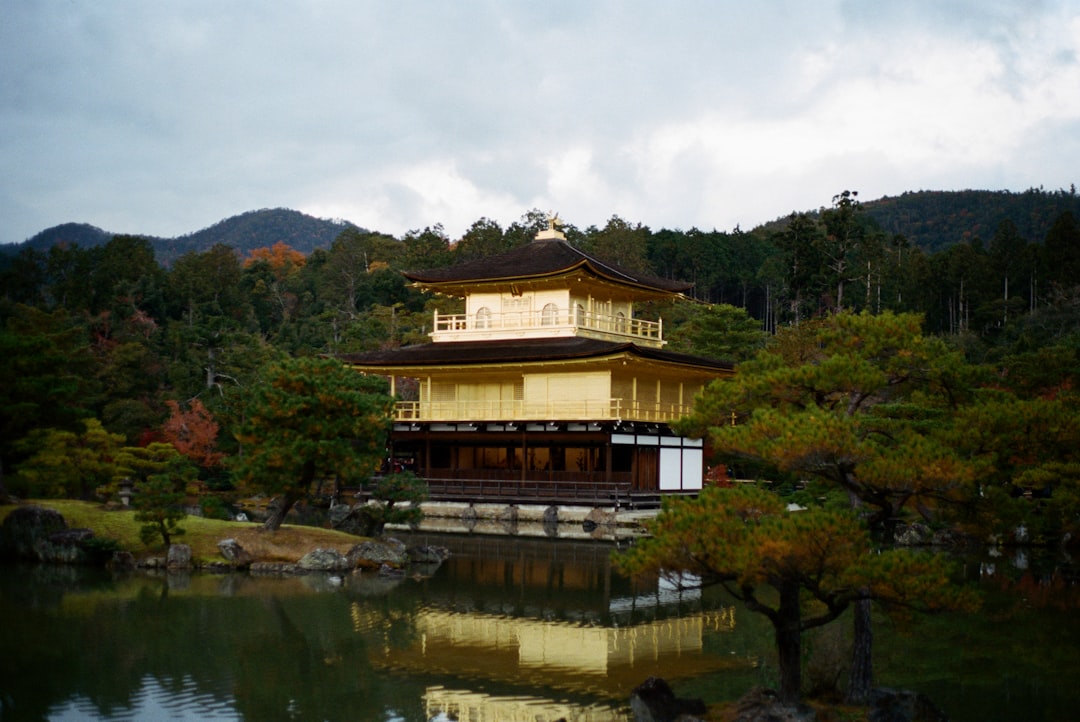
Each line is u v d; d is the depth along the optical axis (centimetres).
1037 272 15275
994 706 2692
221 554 4812
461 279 8031
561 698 2773
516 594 4312
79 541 4809
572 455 7781
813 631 3152
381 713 2659
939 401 3594
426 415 7988
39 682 2916
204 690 2852
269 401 4988
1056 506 3941
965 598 2142
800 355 8438
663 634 3566
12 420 5297
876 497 2488
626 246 15450
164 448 6769
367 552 4944
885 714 2339
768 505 2273
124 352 8994
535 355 7319
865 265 15562
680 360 7438
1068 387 5606
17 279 13700
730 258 19088
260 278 18400
